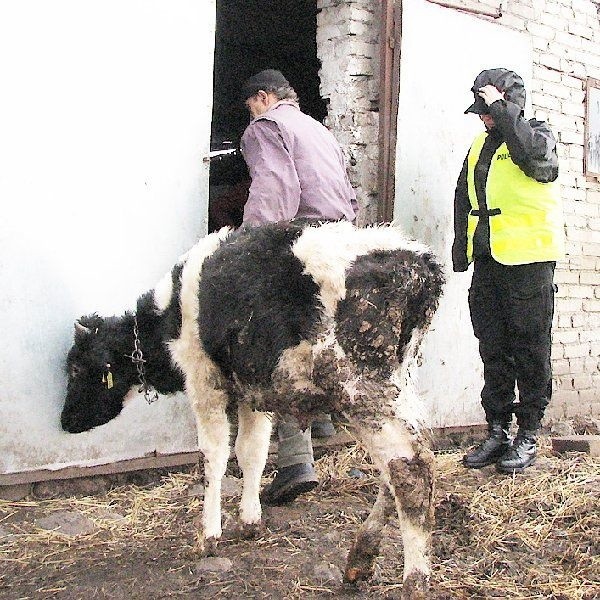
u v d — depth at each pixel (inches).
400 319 132.8
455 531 169.0
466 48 243.6
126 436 192.9
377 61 235.9
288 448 180.7
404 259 133.5
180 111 196.7
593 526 170.4
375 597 136.9
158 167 194.2
